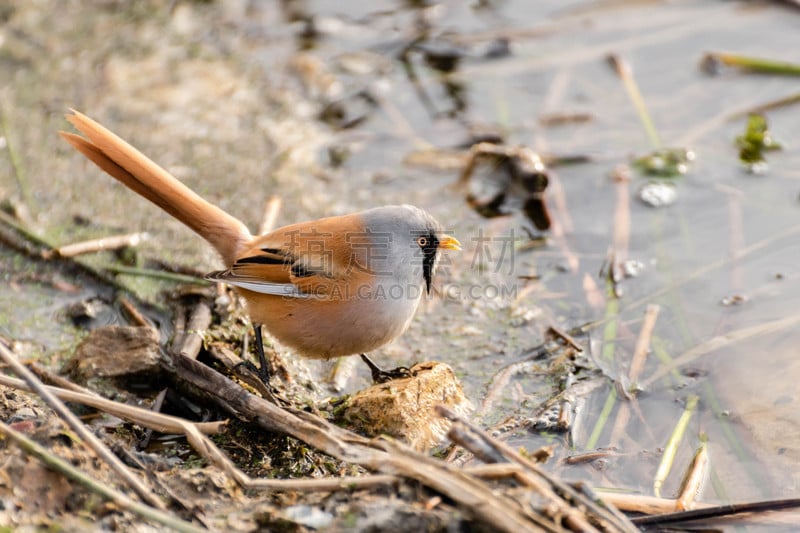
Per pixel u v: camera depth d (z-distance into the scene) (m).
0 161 13.74
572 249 12.71
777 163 14.08
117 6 17.17
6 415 8.67
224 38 16.58
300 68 15.91
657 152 14.29
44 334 10.82
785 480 8.98
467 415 9.85
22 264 11.84
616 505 8.45
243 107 15.11
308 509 7.66
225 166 13.88
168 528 7.39
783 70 15.62
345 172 14.02
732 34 16.69
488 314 11.60
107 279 11.71
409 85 15.83
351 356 10.96
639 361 10.65
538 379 10.49
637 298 11.76
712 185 13.72
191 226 10.41
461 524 7.25
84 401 8.68
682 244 12.67
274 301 9.62
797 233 12.70
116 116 14.64
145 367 9.95
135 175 10.30
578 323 11.35
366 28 17.03
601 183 13.90
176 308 11.27
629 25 17.12
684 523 8.30
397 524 7.29
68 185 13.39
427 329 11.41
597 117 15.09
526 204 13.59
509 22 17.27
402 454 7.88
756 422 9.73
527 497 7.40
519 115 15.19
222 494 7.98
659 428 9.74
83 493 7.45
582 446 9.47
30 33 16.31
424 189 13.78
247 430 9.21
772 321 11.17
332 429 8.68
